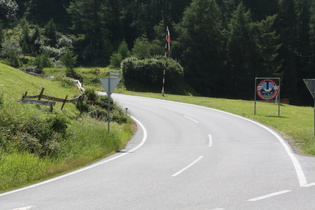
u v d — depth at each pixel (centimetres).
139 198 769
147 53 6650
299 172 985
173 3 9506
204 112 2897
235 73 6819
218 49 6725
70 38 10050
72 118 1984
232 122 2358
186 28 6825
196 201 731
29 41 9544
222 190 816
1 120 1373
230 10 8869
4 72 2622
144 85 5672
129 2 10606
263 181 894
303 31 7888
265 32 6850
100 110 2342
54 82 3278
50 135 1452
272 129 2034
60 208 711
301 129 1930
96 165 1219
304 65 7794
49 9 11944
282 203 700
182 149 1530
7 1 11556
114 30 9944
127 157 1366
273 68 6681
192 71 6606
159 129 2194
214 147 1551
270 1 8262
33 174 1073
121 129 2080
